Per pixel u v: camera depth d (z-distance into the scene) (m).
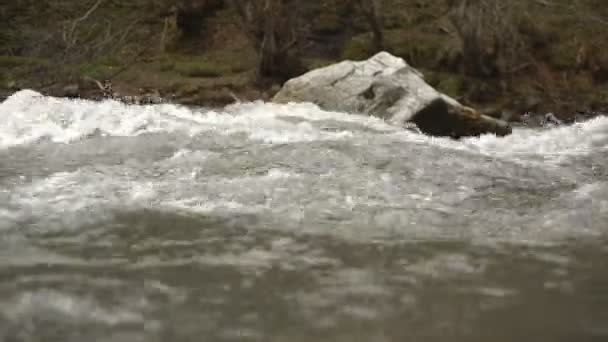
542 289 2.90
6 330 2.39
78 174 5.02
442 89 13.06
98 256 3.24
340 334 2.42
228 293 2.79
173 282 2.90
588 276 3.07
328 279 2.98
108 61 15.52
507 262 3.26
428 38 15.78
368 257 3.30
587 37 15.39
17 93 7.89
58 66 14.57
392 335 2.42
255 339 2.36
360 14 17.34
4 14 17.25
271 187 4.63
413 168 5.32
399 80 9.12
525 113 12.34
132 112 7.57
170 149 5.92
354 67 9.73
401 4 17.56
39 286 2.81
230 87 13.60
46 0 17.88
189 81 13.99
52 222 3.81
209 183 4.73
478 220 4.03
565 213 4.21
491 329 2.48
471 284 2.95
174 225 3.78
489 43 13.99
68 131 6.75
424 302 2.73
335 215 4.04
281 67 14.09
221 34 17.36
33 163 5.44
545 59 14.77
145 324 2.47
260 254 3.31
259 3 13.83
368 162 5.44
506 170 5.49
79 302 2.65
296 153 5.67
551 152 6.74
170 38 16.86
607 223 4.00
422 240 3.61
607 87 14.23
